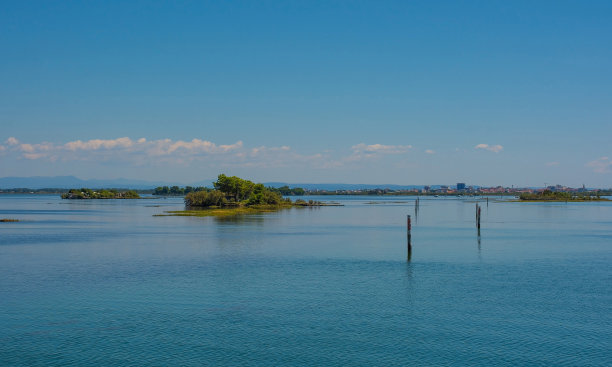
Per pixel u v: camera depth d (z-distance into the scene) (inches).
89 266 2655.0
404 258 2940.5
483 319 1707.7
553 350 1437.0
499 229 4977.9
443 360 1373.0
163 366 1336.1
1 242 3750.0
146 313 1768.0
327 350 1440.7
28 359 1379.2
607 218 6761.8
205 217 6924.2
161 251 3235.7
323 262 2790.4
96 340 1513.3
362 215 7701.8
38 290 2094.0
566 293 2054.6
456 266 2672.2
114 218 6673.2
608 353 1413.6
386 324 1656.0
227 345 1476.4
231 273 2458.2
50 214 7765.8
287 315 1750.7
